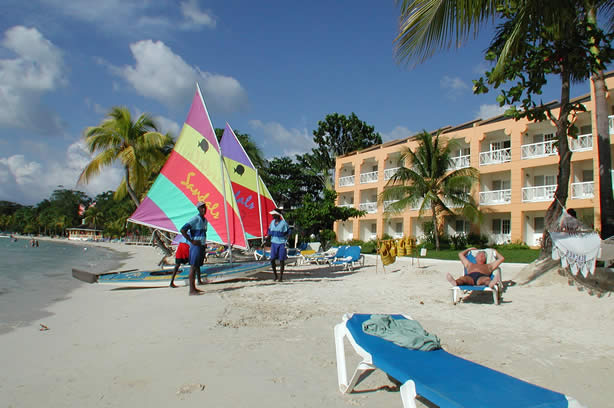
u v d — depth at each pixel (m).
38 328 5.85
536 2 7.16
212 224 11.48
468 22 7.17
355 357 4.41
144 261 24.47
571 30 8.05
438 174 28.33
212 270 10.52
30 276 14.35
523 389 2.39
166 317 6.47
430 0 6.98
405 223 34.34
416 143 33.25
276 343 4.93
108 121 19.98
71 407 3.21
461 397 2.26
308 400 3.32
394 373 2.80
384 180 36.22
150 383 3.69
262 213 16.27
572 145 24.23
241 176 15.30
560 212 9.54
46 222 125.44
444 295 8.42
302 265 16.86
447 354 3.13
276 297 8.33
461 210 28.70
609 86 21.83
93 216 113.62
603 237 11.01
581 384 3.65
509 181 28.77
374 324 3.65
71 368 4.11
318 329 5.63
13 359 4.40
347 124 48.38
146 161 21.47
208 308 7.16
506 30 8.54
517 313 6.65
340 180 41.25
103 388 3.58
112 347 4.82
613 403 3.25
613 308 6.57
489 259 8.09
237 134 28.97
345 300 7.95
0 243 73.56
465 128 31.72
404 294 8.63
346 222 41.44
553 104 25.56
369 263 17.83
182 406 3.21
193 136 11.66
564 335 5.34
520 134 26.88
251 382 3.70
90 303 8.14
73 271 10.77
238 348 4.72
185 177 11.65
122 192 22.72
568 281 8.42
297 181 45.00
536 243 26.45
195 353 4.55
